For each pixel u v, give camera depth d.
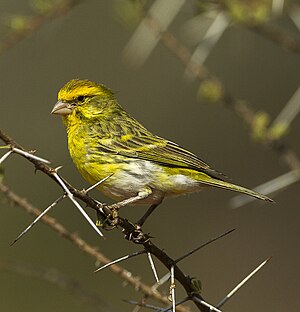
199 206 16.27
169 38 10.45
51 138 16.52
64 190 6.58
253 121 10.36
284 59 17.02
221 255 15.88
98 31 17.06
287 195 16.16
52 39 16.83
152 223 16.09
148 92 17.05
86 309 14.69
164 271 15.51
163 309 7.37
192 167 9.38
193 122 16.91
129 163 9.44
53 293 14.75
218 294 15.48
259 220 16.12
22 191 15.85
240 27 10.85
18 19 10.21
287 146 10.25
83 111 9.87
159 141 9.51
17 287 14.82
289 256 15.73
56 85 16.81
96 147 9.53
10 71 16.77
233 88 16.91
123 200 9.59
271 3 10.32
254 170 16.52
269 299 15.48
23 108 16.66
